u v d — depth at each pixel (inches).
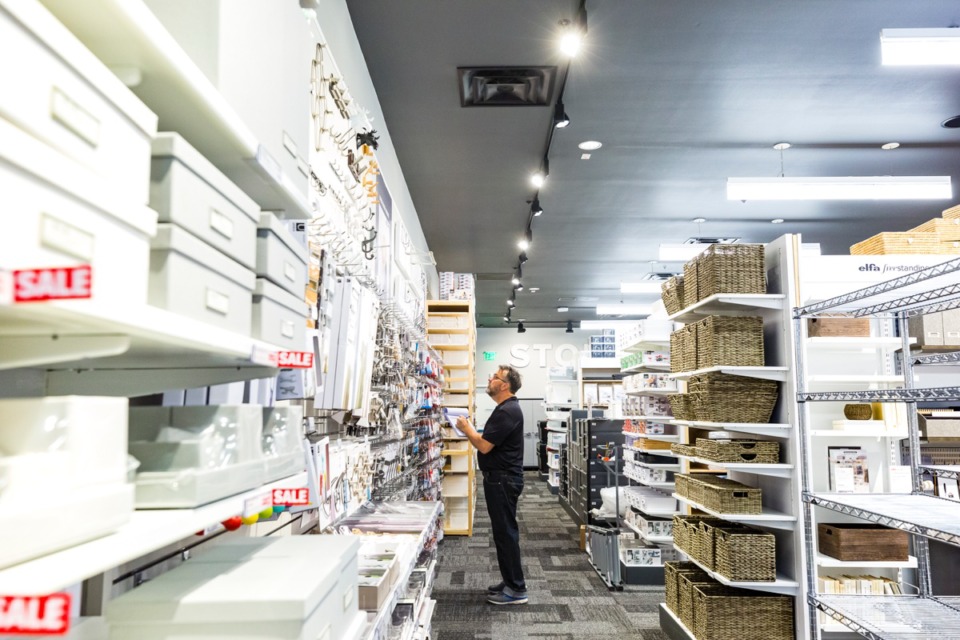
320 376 65.3
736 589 136.2
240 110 39.6
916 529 86.4
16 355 27.2
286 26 48.8
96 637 34.6
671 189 281.3
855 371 157.8
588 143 232.2
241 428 38.5
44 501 22.1
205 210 33.2
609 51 171.8
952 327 154.2
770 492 139.9
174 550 52.6
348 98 100.8
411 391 160.2
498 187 281.3
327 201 85.4
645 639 155.7
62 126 22.8
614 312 545.0
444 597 190.7
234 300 36.5
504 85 189.5
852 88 191.9
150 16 30.0
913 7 152.5
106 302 23.3
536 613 175.8
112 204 24.7
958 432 155.1
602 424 259.8
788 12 154.8
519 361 703.7
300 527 88.7
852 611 109.7
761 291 136.5
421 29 161.2
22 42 20.9
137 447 33.1
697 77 185.8
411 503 120.7
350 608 48.9
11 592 19.2
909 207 301.4
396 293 152.7
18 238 19.8
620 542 209.9
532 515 344.5
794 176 264.5
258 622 34.9
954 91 193.9
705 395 139.0
